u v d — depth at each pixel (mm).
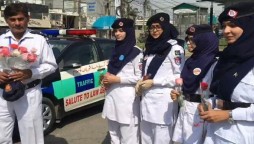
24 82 3209
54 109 5574
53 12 43125
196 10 27141
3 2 28578
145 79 3533
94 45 6551
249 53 2193
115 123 4070
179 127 3215
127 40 3828
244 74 2219
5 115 3260
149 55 3605
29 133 3309
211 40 2967
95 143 5195
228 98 2312
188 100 3055
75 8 46938
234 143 2305
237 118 2252
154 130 3604
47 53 3371
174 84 3389
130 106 3865
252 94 2209
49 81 5250
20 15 3115
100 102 6555
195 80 2979
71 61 5926
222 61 2381
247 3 2252
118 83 3871
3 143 3336
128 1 29500
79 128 5906
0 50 2941
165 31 3443
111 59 3973
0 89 3219
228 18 2248
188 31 3045
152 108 3541
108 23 18859
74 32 6410
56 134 5582
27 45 3205
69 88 5777
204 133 2947
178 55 3381
